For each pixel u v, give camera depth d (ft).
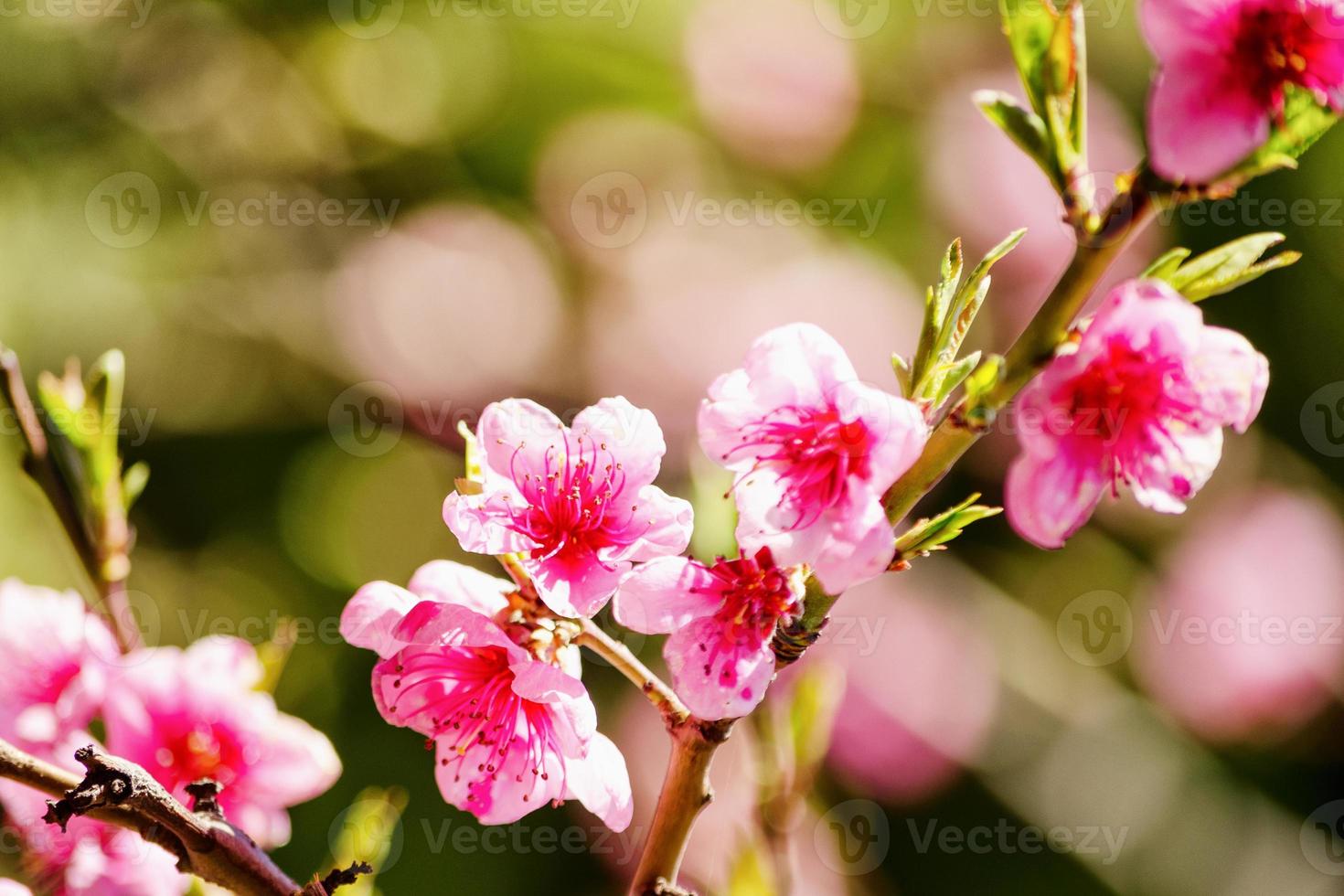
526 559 2.22
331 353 3.85
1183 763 3.83
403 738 3.22
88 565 2.37
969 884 3.54
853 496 2.16
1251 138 2.13
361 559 3.61
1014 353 2.15
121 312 3.74
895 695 3.57
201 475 3.64
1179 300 2.13
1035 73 2.15
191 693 2.35
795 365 2.19
